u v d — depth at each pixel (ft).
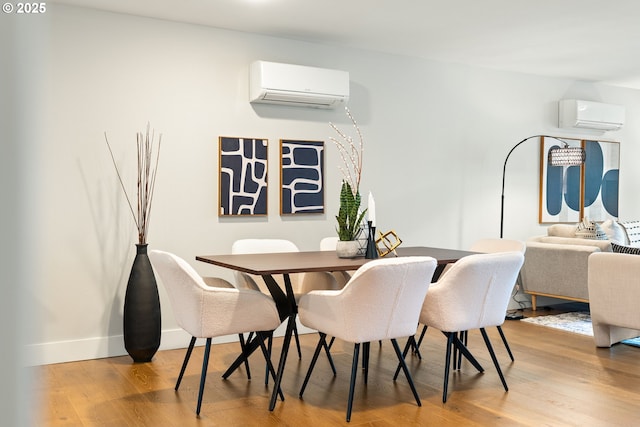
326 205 17.58
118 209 14.60
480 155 20.52
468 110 20.22
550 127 22.21
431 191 19.49
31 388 0.64
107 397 11.25
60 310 13.97
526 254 19.99
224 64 15.88
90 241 14.29
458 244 20.08
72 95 14.06
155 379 12.45
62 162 13.97
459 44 17.53
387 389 11.70
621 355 14.32
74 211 14.11
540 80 21.90
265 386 11.88
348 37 16.76
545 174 22.03
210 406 10.70
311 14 14.67
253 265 10.80
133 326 13.62
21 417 0.62
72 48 14.03
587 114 22.11
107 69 14.43
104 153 14.43
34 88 0.68
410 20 15.20
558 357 14.14
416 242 19.22
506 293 11.61
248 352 12.01
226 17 14.90
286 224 16.96
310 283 13.47
